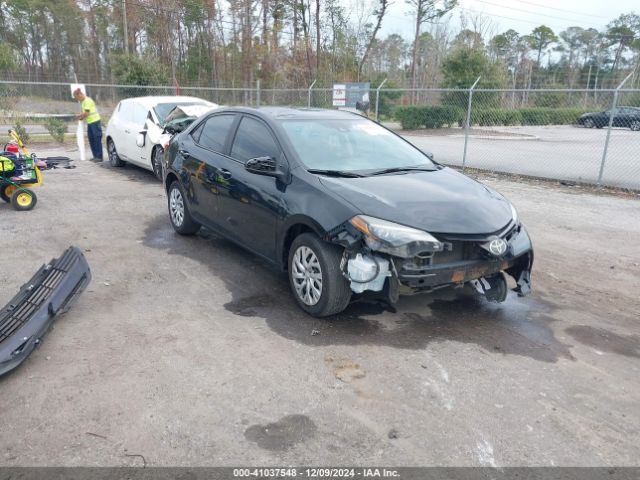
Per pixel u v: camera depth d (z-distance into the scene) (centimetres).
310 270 430
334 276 408
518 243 426
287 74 4306
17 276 518
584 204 934
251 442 286
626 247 673
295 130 502
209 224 583
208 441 286
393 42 5650
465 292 504
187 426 297
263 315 443
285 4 4425
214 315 441
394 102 3077
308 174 447
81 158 1319
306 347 389
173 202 666
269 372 355
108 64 5466
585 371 369
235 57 4541
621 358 389
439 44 5281
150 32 4753
